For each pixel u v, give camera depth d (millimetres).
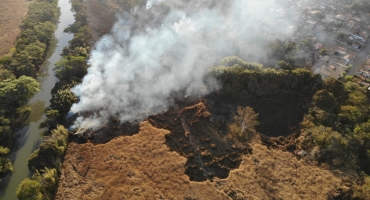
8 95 87375
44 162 72250
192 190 68500
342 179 71250
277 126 86000
